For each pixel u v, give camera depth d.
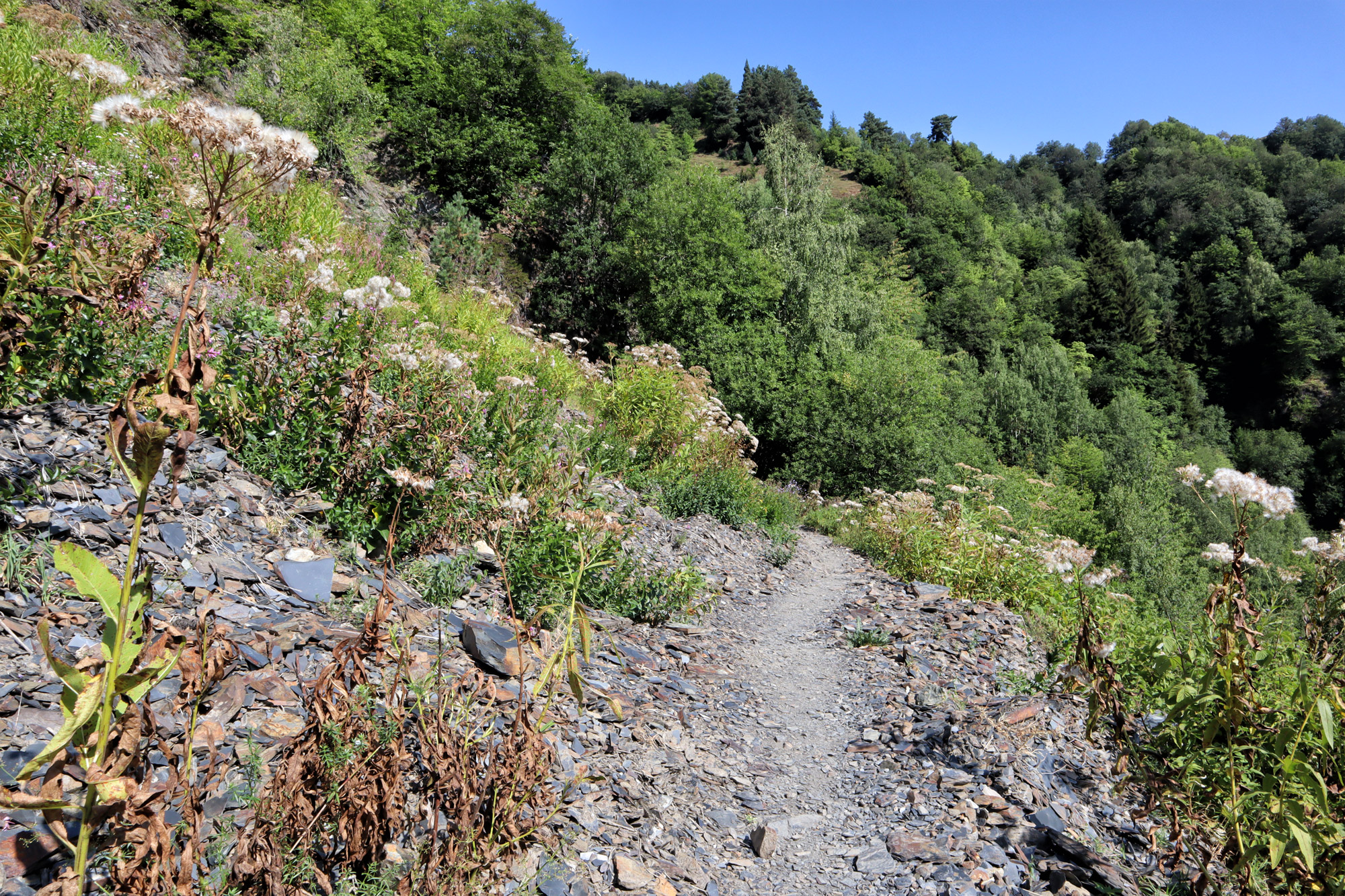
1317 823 2.62
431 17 32.72
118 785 1.21
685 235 30.19
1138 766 3.14
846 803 4.07
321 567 4.23
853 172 115.56
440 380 5.81
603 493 8.27
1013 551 9.39
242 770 2.58
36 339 4.06
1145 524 30.31
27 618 2.96
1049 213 140.00
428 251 24.11
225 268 6.98
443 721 2.54
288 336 5.34
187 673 1.70
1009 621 7.57
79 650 2.87
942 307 69.19
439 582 4.78
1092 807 3.94
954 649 6.61
